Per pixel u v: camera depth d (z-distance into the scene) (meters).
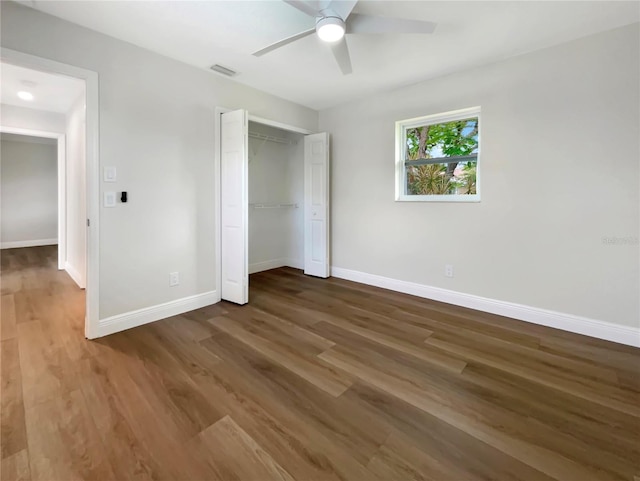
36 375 1.96
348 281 4.25
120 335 2.56
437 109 3.33
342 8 1.81
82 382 1.89
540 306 2.81
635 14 2.18
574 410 1.67
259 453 1.38
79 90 3.54
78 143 3.79
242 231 3.19
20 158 6.84
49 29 2.19
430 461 1.35
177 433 1.50
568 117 2.58
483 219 3.09
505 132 2.90
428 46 2.63
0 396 1.75
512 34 2.44
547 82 2.66
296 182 5.02
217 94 3.23
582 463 1.33
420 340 2.50
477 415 1.64
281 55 2.80
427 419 1.61
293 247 5.14
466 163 3.30
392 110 3.70
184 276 3.07
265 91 3.71
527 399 1.77
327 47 2.65
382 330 2.69
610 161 2.43
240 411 1.66
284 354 2.27
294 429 1.53
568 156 2.60
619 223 2.42
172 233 2.96
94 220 2.46
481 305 3.15
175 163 2.94
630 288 2.40
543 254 2.77
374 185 3.94
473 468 1.31
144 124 2.71
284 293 3.72
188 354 2.26
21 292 3.65
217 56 2.83
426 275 3.55
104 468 1.30
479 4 2.07
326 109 4.39
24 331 2.61
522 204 2.85
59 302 3.31
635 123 2.33
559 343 2.45
